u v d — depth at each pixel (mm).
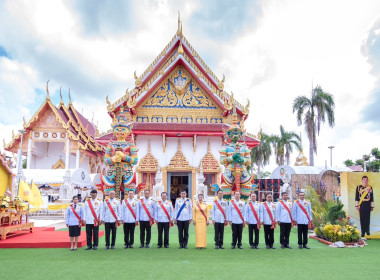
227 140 17250
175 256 9727
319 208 15523
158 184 20672
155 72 24203
